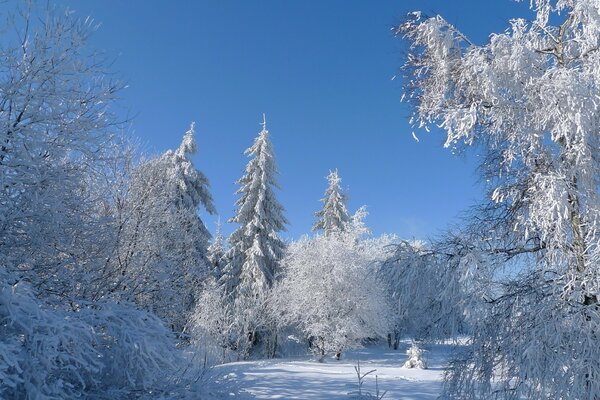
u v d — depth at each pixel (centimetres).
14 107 529
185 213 1253
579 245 511
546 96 495
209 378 588
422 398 1034
